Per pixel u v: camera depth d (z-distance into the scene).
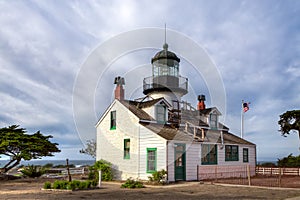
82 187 13.51
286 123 26.95
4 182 17.28
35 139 19.31
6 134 18.89
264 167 23.62
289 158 26.11
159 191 12.91
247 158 22.94
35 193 12.02
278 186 15.03
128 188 14.13
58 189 13.12
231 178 20.02
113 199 10.27
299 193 12.37
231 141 21.58
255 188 14.25
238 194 11.95
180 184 15.94
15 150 19.44
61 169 24.80
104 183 16.91
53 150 19.69
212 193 12.27
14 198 10.41
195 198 10.70
